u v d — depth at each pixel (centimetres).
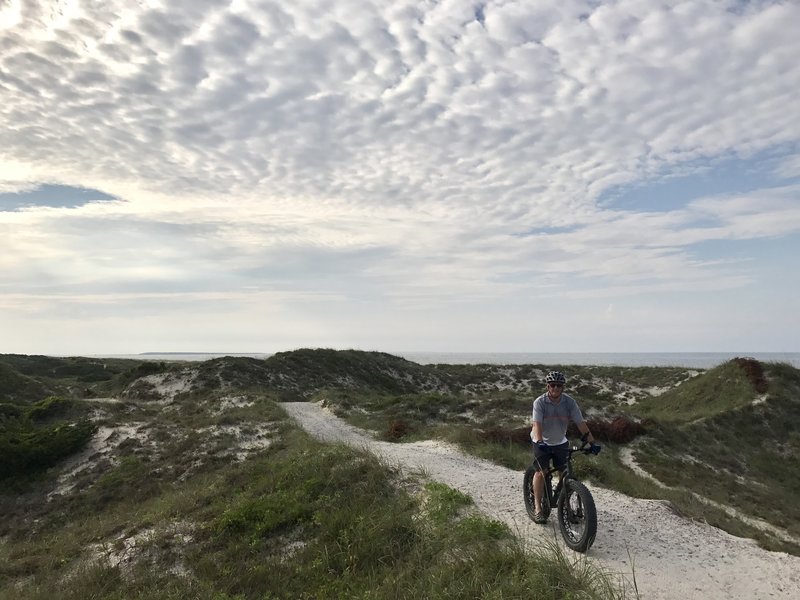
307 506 1005
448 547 723
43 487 2044
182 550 942
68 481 2053
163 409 3294
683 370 5078
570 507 693
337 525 895
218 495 1252
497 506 883
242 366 4272
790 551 1001
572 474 701
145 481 1930
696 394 3609
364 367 5175
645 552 672
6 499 1975
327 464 1209
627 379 5194
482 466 1342
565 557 645
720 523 1161
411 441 1942
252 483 1270
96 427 2509
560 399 716
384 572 714
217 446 2148
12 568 1049
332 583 728
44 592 874
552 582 568
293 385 4272
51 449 2227
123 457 2183
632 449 2416
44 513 1820
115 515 1614
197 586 798
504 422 2555
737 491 2059
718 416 2936
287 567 815
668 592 566
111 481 1955
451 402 3008
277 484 1182
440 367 6088
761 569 640
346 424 2550
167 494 1680
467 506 873
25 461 2145
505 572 607
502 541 710
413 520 841
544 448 712
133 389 3881
